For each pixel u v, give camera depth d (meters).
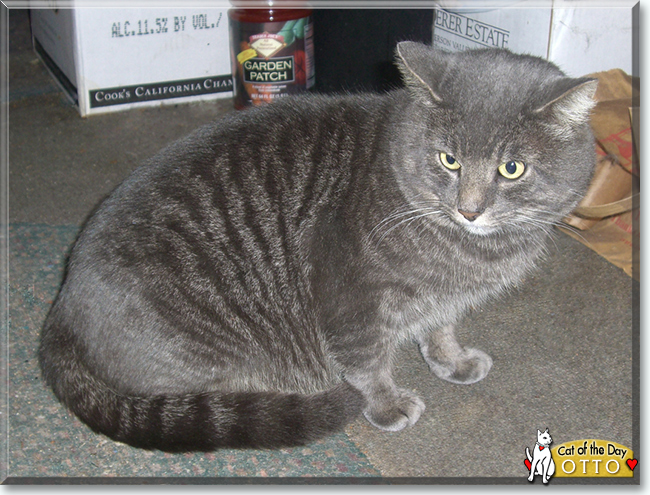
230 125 0.70
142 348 0.66
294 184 0.68
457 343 0.76
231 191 0.67
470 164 0.61
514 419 0.72
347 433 0.71
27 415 0.71
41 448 0.69
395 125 0.66
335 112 0.69
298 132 0.68
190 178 0.67
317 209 0.67
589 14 0.88
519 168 0.61
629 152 0.87
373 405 0.72
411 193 0.65
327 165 0.67
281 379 0.72
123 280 0.65
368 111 0.68
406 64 0.62
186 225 0.66
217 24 1.16
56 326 0.68
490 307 0.84
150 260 0.65
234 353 0.69
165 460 0.68
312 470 0.68
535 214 0.64
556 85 0.60
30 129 1.12
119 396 0.67
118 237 0.66
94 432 0.68
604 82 0.90
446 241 0.66
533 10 0.89
